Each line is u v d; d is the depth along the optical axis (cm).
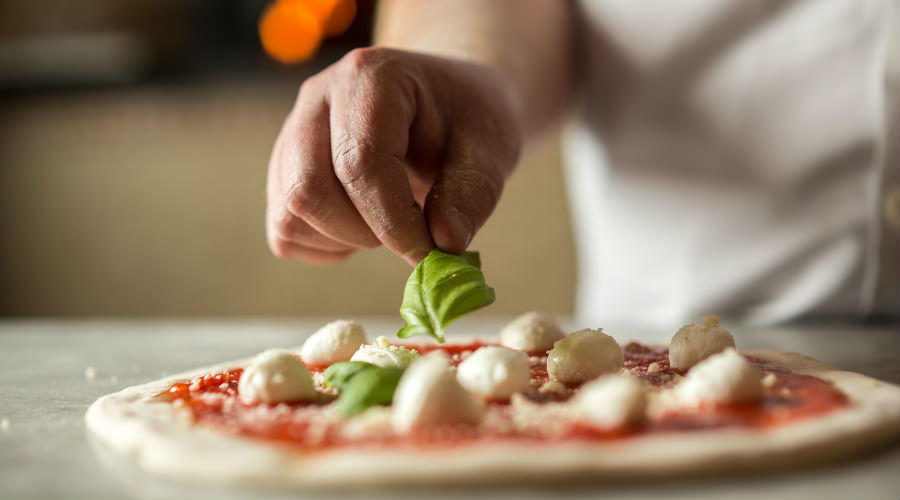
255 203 153
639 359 52
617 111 84
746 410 39
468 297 44
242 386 43
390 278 150
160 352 68
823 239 74
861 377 46
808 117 74
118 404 44
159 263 157
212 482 35
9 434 42
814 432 36
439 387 38
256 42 154
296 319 153
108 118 157
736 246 77
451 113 50
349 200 46
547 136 86
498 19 77
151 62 157
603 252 87
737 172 77
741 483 35
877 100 71
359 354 46
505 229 145
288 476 34
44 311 162
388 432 38
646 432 37
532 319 54
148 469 36
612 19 83
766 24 75
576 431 37
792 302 75
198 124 154
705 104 78
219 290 155
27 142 160
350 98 47
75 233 160
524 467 34
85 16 156
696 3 78
